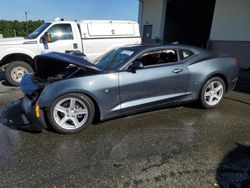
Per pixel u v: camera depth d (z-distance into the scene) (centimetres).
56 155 310
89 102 368
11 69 689
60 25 742
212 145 334
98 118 392
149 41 1522
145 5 1540
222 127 393
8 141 346
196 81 444
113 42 820
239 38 1008
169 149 324
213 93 472
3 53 688
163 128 389
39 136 362
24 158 304
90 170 279
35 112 347
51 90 347
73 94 356
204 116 440
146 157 305
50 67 438
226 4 1044
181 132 375
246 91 624
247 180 259
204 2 1520
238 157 304
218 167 282
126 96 390
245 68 992
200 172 273
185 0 1480
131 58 396
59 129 362
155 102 418
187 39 1652
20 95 592
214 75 463
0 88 673
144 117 433
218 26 1099
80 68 380
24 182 258
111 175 269
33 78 423
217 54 489
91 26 782
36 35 730
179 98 441
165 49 427
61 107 358
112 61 417
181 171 275
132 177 265
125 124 404
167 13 1483
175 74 421
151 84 403
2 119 414
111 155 310
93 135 365
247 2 952
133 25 856
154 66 412
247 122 414
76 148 328
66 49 753
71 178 264
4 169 281
